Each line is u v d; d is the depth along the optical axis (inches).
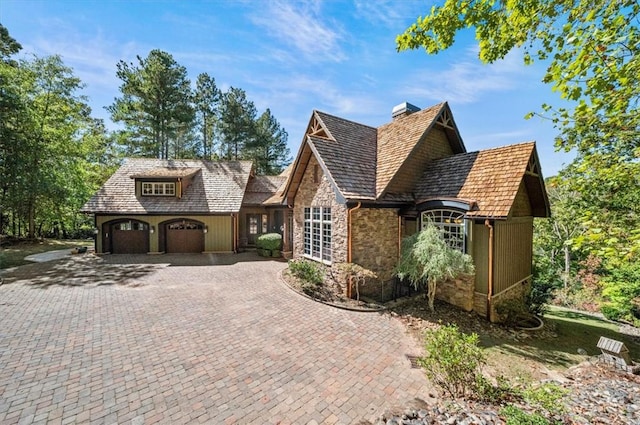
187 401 180.7
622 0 142.5
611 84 163.0
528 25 172.4
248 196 861.8
